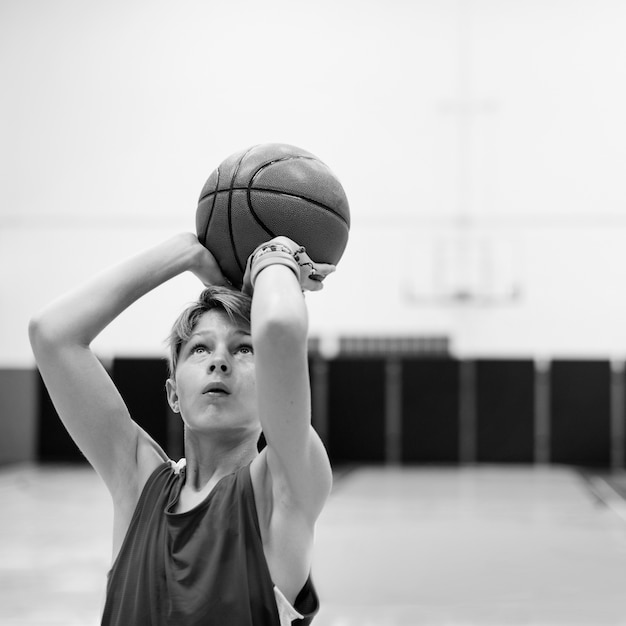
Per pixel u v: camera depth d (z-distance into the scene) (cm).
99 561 588
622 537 695
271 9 1442
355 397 1348
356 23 1427
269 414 154
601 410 1321
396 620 442
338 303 1395
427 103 1405
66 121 1445
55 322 173
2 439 1382
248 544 161
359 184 1407
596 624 436
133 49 1450
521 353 1367
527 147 1384
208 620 156
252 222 195
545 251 1374
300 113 1424
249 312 175
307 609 165
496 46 1398
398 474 1212
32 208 1437
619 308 1356
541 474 1216
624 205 1364
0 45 1457
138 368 1345
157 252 186
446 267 1385
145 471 178
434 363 1341
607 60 1380
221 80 1438
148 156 1436
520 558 607
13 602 475
